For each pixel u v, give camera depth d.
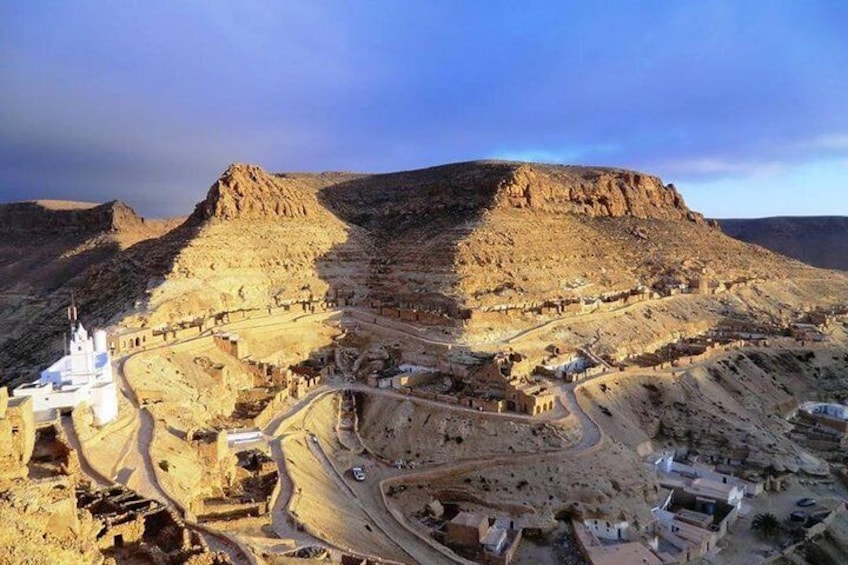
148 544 43.06
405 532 74.88
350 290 154.88
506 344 122.88
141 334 102.50
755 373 134.00
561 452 89.62
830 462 109.31
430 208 197.25
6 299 198.50
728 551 80.12
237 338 112.88
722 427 109.19
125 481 56.25
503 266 154.12
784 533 84.62
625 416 106.94
